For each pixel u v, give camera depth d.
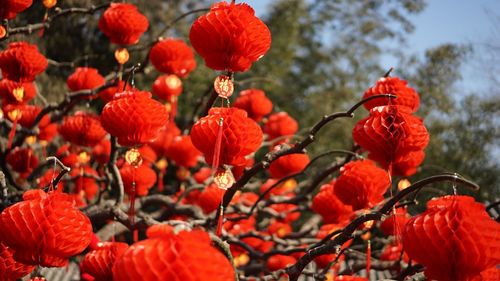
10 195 3.68
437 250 1.75
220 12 2.10
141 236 5.38
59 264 2.10
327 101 13.80
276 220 5.57
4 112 4.61
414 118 2.35
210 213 4.19
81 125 3.98
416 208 5.53
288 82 14.36
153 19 9.73
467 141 10.43
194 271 1.33
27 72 3.27
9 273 2.34
